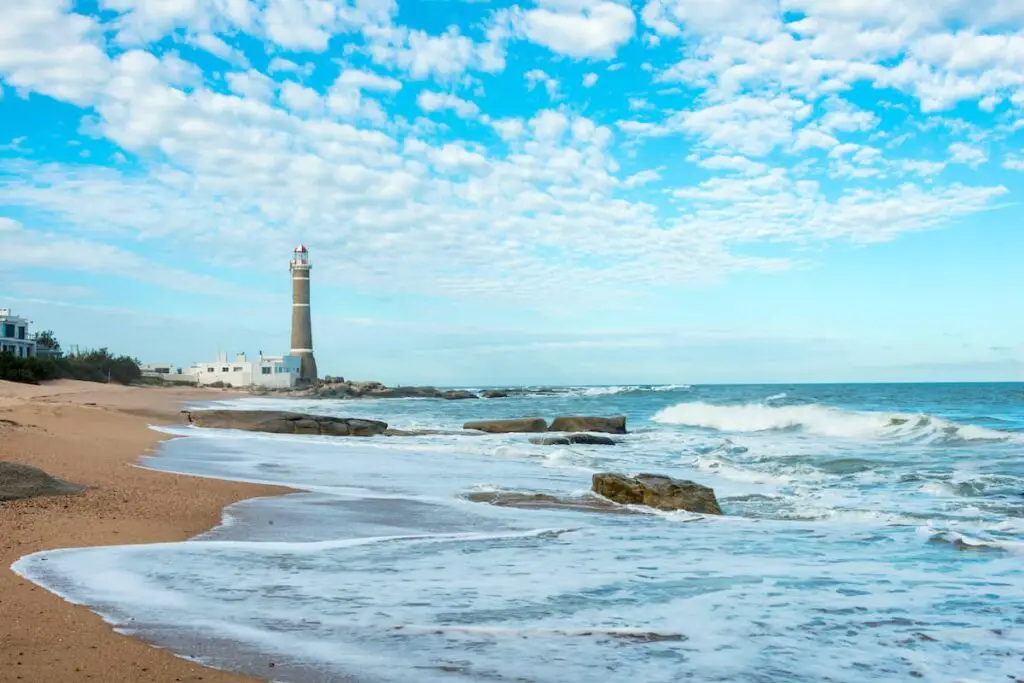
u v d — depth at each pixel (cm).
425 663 527
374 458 2133
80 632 570
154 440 2403
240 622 612
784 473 1814
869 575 806
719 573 812
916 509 1280
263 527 1048
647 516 1195
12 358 7262
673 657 550
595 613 656
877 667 536
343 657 534
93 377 9712
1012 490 1488
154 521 1033
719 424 3738
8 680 463
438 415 5709
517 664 529
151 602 662
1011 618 655
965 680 514
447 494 1417
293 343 11875
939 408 5266
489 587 741
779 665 538
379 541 971
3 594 660
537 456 2206
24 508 1031
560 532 1049
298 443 2617
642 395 9756
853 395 8038
